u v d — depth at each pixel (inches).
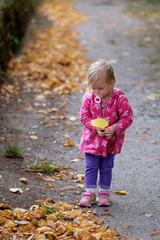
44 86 310.8
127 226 141.5
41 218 139.4
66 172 184.9
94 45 452.8
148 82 342.3
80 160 200.7
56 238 126.7
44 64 355.3
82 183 175.6
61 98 294.2
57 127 242.2
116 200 162.7
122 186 175.5
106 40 478.6
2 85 300.5
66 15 599.8
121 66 382.3
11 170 178.4
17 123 242.1
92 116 155.7
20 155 194.5
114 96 151.6
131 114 153.3
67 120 254.7
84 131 157.9
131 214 151.4
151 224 144.4
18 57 370.9
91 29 530.6
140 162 201.5
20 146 209.5
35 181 171.3
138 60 407.8
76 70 352.2
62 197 160.7
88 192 156.4
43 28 506.3
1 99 279.3
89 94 154.1
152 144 225.0
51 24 537.3
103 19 597.3
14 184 164.4
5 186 161.2
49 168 182.9
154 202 161.9
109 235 130.9
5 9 340.5
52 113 264.5
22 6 433.7
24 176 174.6
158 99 302.2
